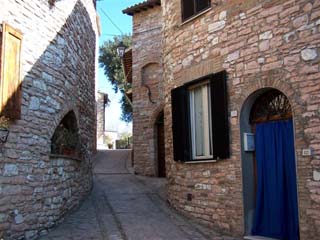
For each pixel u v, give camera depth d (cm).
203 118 841
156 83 1584
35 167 703
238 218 715
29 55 704
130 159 2042
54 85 798
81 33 1038
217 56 787
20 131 662
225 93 754
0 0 625
